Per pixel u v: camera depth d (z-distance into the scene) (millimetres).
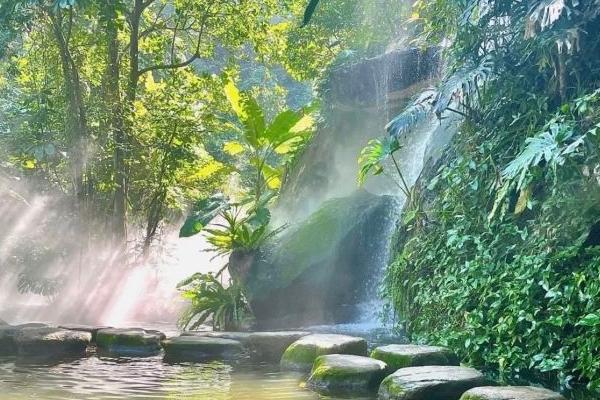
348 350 5594
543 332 4980
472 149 6789
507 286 5355
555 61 6090
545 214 5539
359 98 12492
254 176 17453
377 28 16031
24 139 11617
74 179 11172
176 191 13250
